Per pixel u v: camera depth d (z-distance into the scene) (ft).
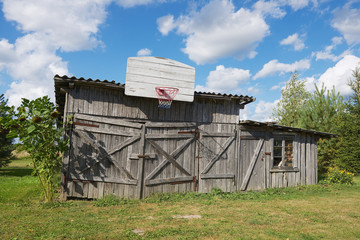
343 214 20.77
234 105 32.04
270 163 34.01
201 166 29.37
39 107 21.65
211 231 15.61
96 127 25.09
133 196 25.63
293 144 36.83
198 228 16.21
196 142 29.45
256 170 32.73
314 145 39.14
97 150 24.85
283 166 35.37
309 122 53.72
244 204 24.16
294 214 20.53
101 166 24.88
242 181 31.55
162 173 27.25
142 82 26.37
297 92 77.71
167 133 27.94
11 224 16.37
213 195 28.12
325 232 16.06
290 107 77.00
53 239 13.75
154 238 14.25
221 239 14.32
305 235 15.20
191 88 28.40
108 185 24.97
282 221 18.37
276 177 34.35
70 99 24.72
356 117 52.70
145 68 26.71
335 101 55.16
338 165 51.42
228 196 27.66
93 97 25.49
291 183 35.68
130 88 25.76
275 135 34.96
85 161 24.44
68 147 23.39
